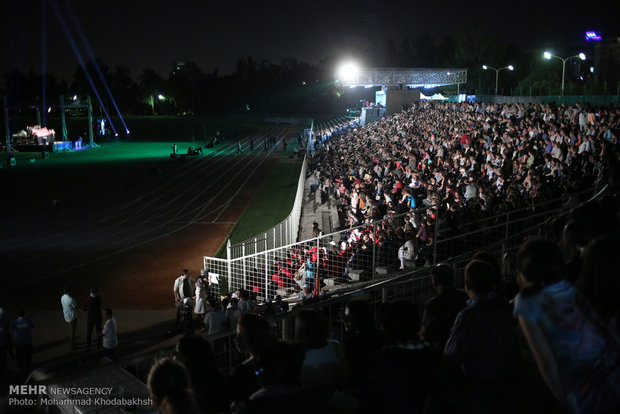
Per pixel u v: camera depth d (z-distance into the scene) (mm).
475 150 28828
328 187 36125
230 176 53688
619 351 3043
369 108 80750
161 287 22469
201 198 42562
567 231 4551
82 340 17094
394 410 3797
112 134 107688
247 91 179375
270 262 21297
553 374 3186
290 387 3564
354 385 4762
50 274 24219
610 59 69562
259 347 4379
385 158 37000
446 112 52156
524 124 30719
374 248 14414
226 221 34656
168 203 40719
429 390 3865
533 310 3301
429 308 5219
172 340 15914
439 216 16578
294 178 51469
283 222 24938
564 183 16734
